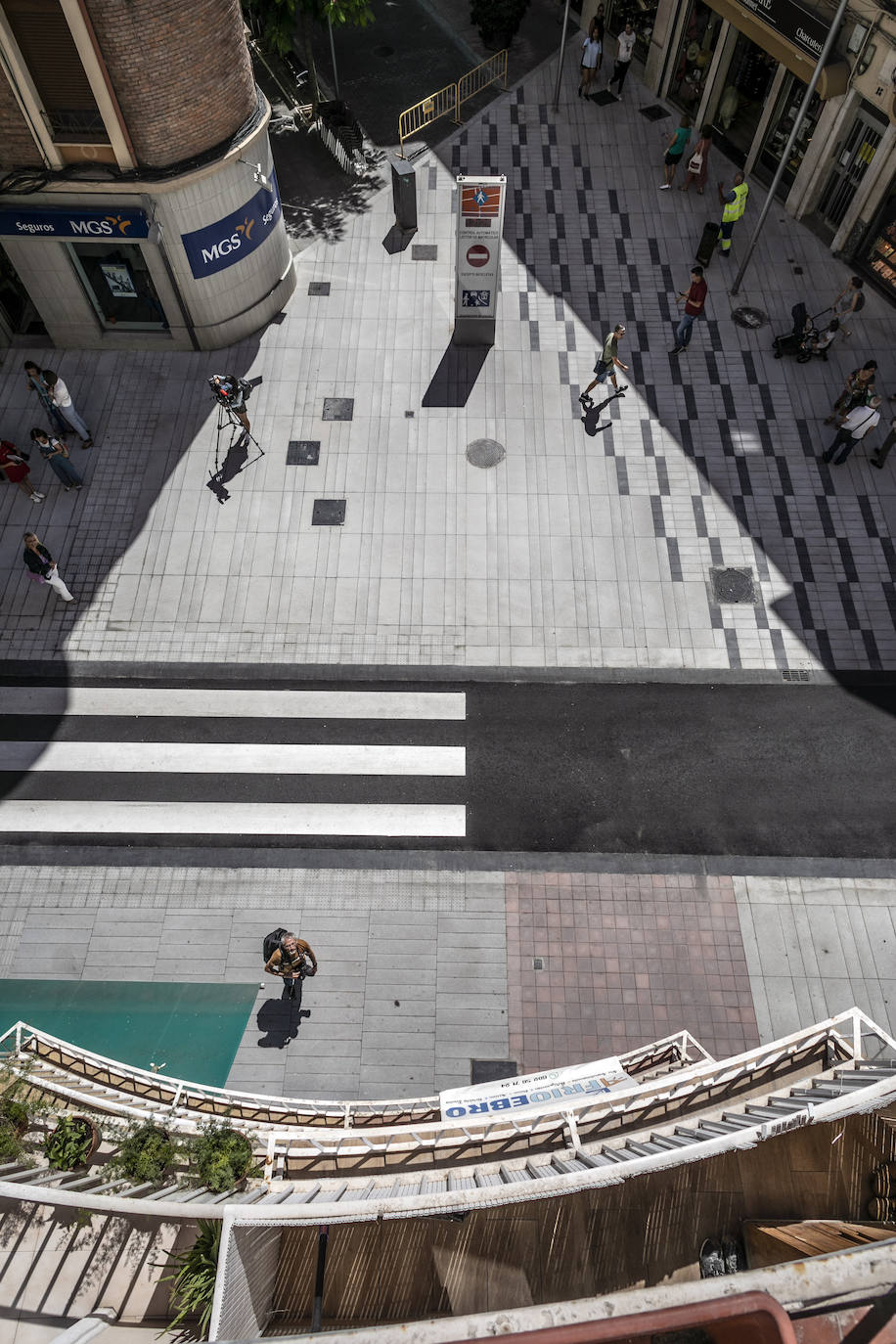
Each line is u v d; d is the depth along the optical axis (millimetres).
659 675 16156
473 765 15289
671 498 18031
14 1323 8195
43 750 15469
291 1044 13117
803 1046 9828
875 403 17281
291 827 14773
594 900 14180
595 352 19984
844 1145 8375
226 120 16703
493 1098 9766
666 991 13531
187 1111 10094
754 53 21828
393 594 16891
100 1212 8727
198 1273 7852
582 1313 4352
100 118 15727
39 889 14297
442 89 24047
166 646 16422
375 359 19719
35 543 15438
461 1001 13445
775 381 19609
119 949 13844
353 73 25219
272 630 16562
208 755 15414
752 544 17516
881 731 15633
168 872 14414
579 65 25453
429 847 14586
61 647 16422
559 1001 13469
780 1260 7578
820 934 13945
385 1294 7859
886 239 20453
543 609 16750
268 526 17594
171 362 19688
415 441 18594
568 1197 8258
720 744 15477
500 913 14094
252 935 13938
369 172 22953
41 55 14789
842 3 16641
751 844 14633
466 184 16734
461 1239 8070
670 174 22344
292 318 20344
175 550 17359
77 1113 9930
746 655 16359
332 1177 9031
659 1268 7941
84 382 19391
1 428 18844
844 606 16844
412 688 16016
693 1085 9469
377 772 15234
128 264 18234
